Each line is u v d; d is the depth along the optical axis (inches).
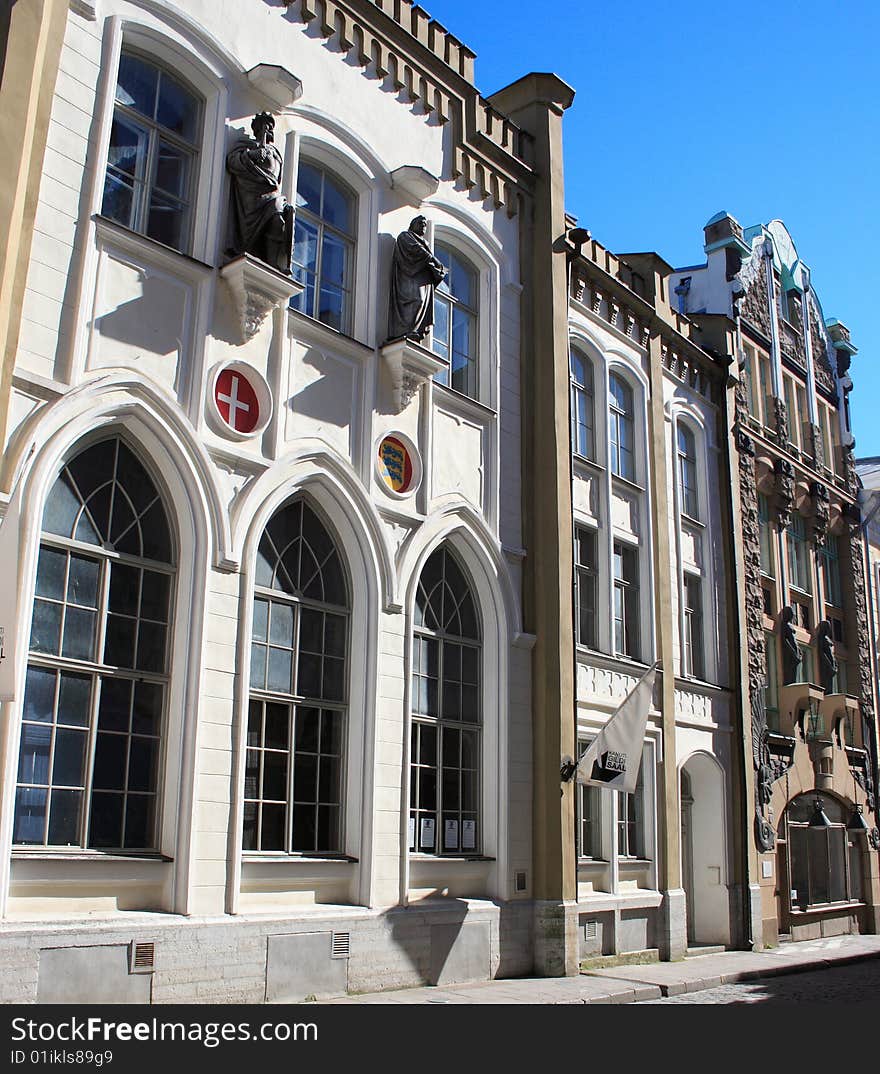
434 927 526.6
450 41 657.0
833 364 1237.7
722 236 1029.2
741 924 810.8
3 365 385.7
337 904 487.5
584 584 713.0
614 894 663.1
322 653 512.4
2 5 408.8
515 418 659.4
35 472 394.6
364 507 532.7
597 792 681.0
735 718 854.5
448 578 601.3
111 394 428.5
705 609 860.6
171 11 485.4
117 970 388.8
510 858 585.0
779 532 1013.2
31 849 380.8
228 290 483.8
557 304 690.2
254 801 466.9
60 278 418.3
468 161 655.8
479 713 603.8
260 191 495.5
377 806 508.4
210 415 467.2
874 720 1146.7
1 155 390.9
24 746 388.5
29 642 393.7
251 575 468.8
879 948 870.4
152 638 439.2
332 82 568.4
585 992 530.0
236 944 430.6
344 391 539.8
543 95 721.6
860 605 1174.3
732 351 952.3
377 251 574.6
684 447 886.4
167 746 432.1
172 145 489.1
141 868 412.2
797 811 968.9
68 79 436.1
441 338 626.2
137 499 443.8
